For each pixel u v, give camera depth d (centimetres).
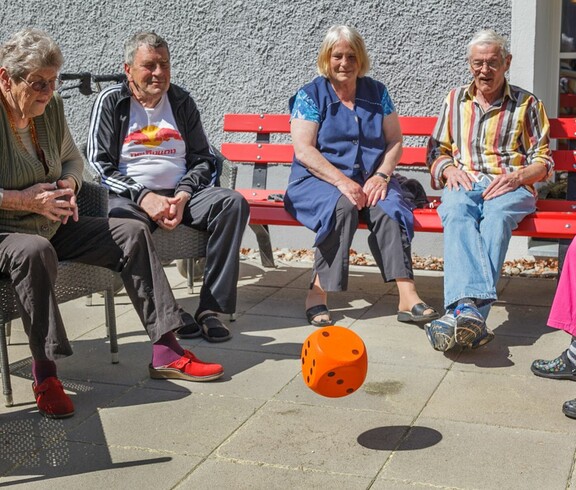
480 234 456
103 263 405
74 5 672
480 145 486
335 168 486
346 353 324
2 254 358
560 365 398
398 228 473
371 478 310
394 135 504
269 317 496
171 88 489
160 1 652
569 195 516
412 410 367
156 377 408
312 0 619
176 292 548
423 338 456
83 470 321
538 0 572
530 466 317
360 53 489
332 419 360
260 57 637
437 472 314
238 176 650
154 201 461
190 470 319
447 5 589
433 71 601
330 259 475
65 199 399
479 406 370
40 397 367
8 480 315
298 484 307
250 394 388
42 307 359
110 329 426
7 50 366
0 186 380
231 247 460
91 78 527
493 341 451
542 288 540
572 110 620
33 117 393
